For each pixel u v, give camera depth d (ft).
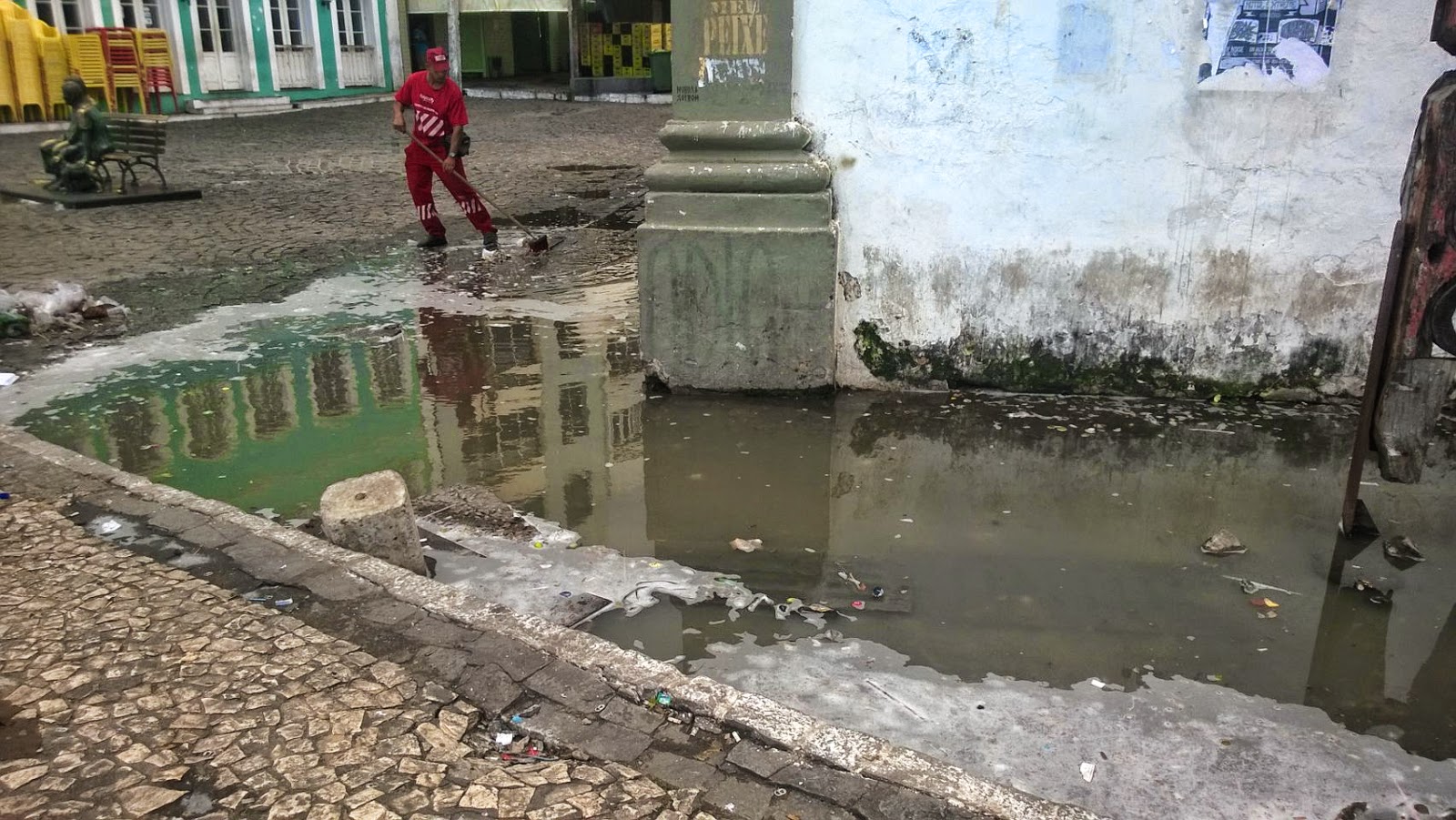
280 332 20.56
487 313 21.88
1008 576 11.11
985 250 15.76
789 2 14.89
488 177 42.04
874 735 8.36
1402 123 14.15
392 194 37.86
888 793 7.36
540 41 98.89
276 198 36.63
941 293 16.10
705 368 16.67
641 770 7.65
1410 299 10.40
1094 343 16.01
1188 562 11.37
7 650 9.06
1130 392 16.20
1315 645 9.75
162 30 63.82
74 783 7.42
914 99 15.19
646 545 11.90
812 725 8.10
